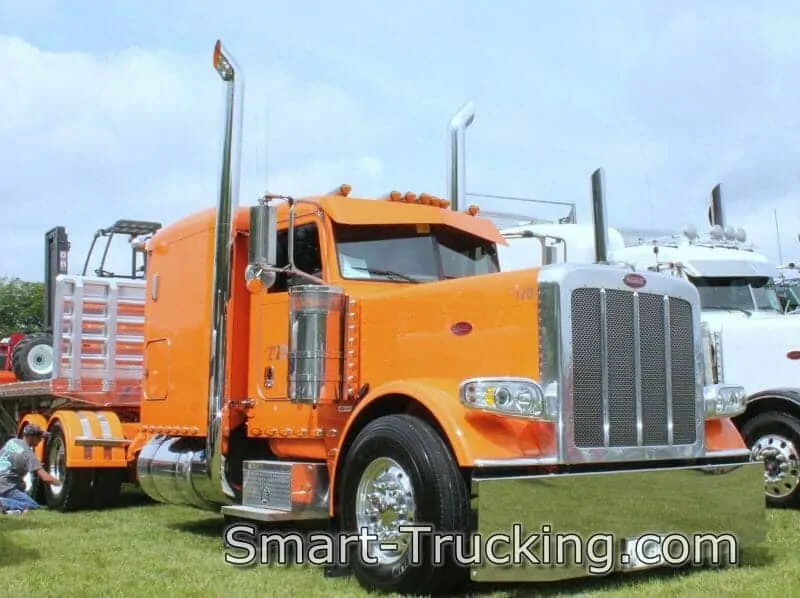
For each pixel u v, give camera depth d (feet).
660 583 17.34
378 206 21.40
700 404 18.58
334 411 19.97
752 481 18.98
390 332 19.30
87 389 33.14
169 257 25.40
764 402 27.91
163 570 19.49
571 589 17.11
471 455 15.67
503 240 23.65
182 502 24.13
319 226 20.98
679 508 17.65
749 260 33.96
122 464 30.45
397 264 21.40
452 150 27.99
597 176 22.35
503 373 17.08
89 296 33.53
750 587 16.58
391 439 16.89
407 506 16.67
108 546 22.79
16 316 162.50
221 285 22.44
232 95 22.62
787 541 21.70
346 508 17.97
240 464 22.74
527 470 16.26
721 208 38.27
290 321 19.95
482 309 17.67
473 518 15.87
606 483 16.63
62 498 30.40
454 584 16.39
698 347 18.75
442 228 22.43
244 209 23.06
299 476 19.85
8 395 37.78
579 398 16.65
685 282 18.81
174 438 24.99
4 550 22.21
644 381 17.65
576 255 35.09
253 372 22.34
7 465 30.32
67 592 17.38
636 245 35.99
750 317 31.42
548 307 16.62
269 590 17.29
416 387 17.19
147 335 26.22
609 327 17.20
